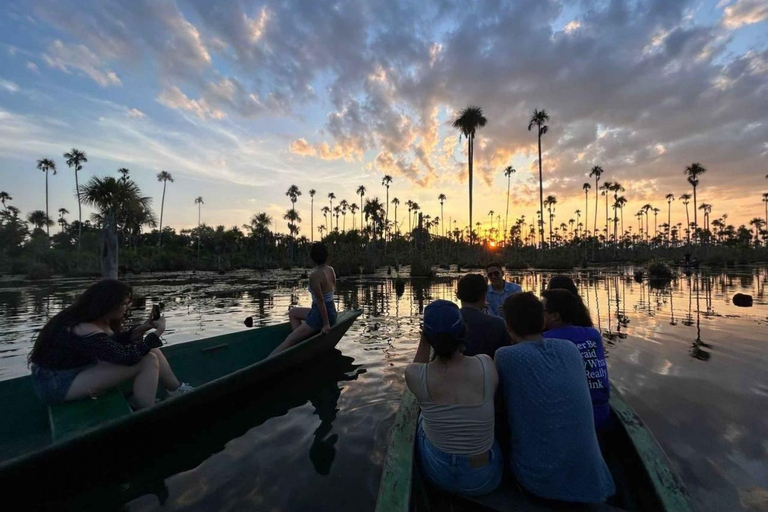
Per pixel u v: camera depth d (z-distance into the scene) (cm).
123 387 336
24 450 271
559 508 183
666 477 187
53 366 265
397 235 7006
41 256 3092
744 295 995
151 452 275
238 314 912
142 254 4172
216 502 219
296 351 416
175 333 688
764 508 201
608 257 6088
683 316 789
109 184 2038
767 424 296
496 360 203
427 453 202
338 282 1988
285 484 235
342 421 322
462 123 3152
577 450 177
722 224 8775
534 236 9106
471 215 3192
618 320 746
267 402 363
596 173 5912
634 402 342
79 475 241
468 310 259
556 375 184
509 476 208
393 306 1030
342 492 226
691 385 382
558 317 254
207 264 4566
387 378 427
